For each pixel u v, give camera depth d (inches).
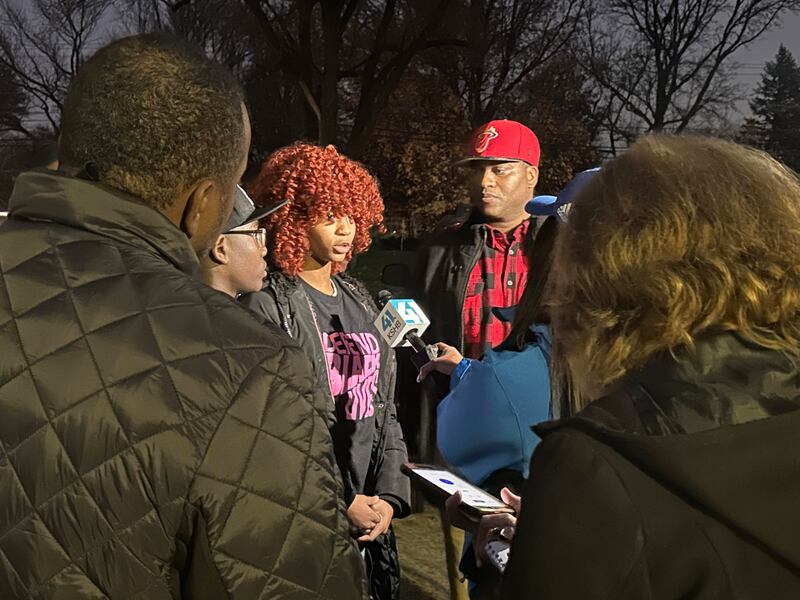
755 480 39.1
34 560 46.3
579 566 40.9
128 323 48.8
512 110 1476.4
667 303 43.3
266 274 99.3
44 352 47.9
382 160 1438.2
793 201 45.6
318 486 50.3
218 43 1245.1
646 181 45.8
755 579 39.9
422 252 150.9
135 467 46.6
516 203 142.6
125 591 46.7
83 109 52.2
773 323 43.6
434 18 1039.6
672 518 40.4
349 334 101.2
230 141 53.5
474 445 72.8
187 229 54.5
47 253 50.8
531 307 71.9
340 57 1316.4
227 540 47.6
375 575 99.0
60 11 1284.4
